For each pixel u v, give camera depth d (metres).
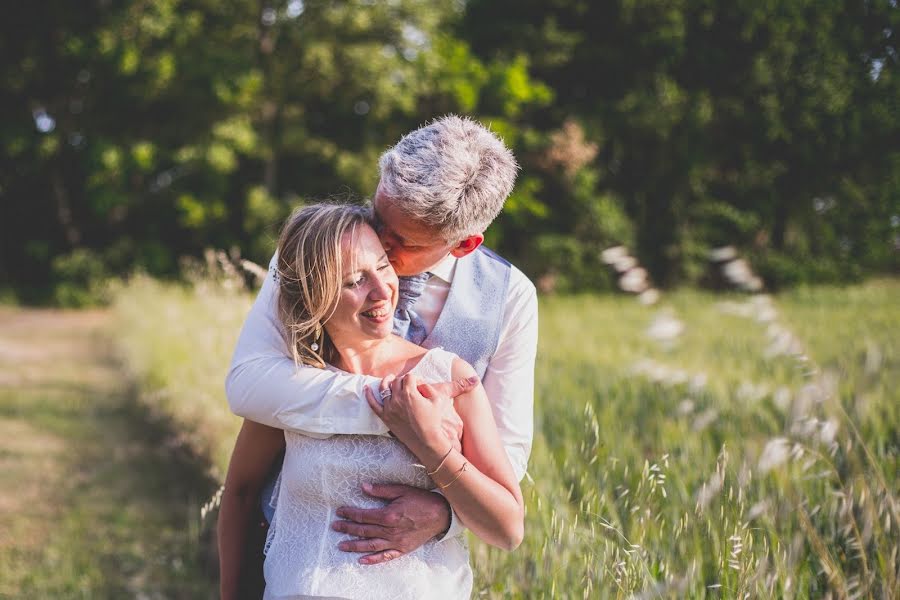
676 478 2.82
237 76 16.88
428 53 18.23
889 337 8.08
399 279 1.84
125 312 11.22
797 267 19.41
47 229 18.64
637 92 19.88
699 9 19.39
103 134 17.39
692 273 19.56
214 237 18.72
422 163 1.59
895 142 19.19
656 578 2.17
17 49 16.70
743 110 19.61
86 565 3.83
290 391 1.65
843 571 2.28
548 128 20.56
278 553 1.68
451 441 1.59
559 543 2.21
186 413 5.33
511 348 1.86
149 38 17.11
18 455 5.69
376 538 1.61
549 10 20.45
